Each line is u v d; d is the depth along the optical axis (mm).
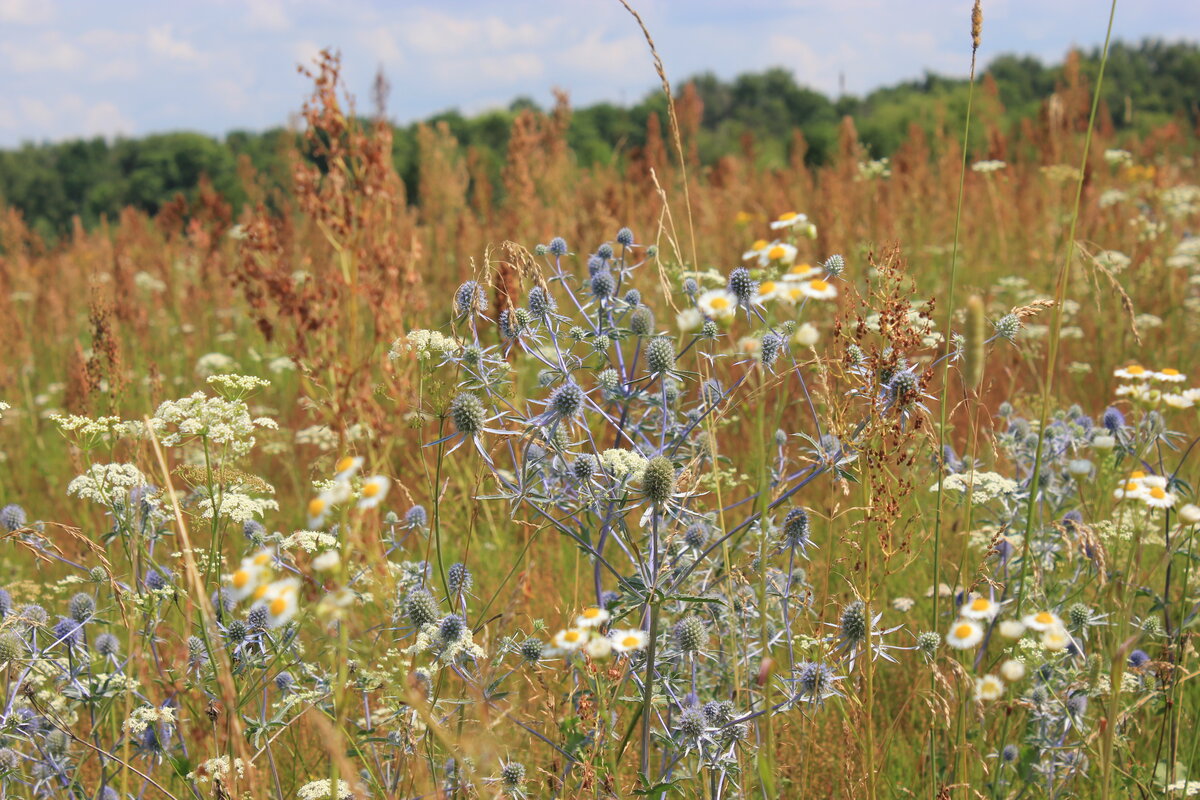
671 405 3820
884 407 2951
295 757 3430
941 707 3180
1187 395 3537
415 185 21094
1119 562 3947
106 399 5312
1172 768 3188
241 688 3168
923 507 4523
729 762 2994
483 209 12164
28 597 4059
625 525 3285
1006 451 4289
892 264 3150
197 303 11102
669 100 3564
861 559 3182
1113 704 2707
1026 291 9156
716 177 14695
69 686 3131
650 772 3404
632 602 2840
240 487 3660
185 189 50188
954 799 3166
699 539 3357
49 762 3139
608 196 10469
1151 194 11234
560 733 3355
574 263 9172
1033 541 3920
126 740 2828
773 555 3475
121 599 3168
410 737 2918
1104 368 7680
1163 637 3516
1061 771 3432
